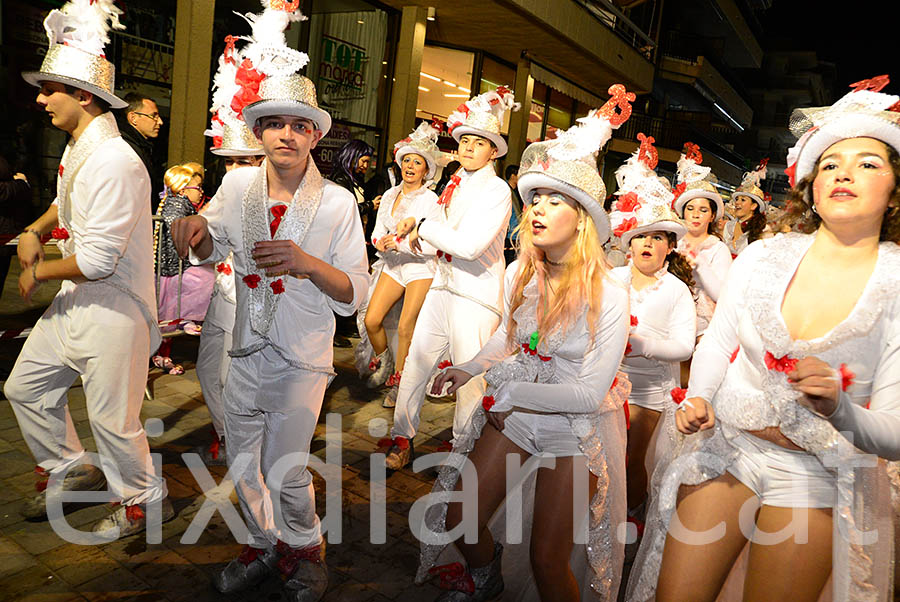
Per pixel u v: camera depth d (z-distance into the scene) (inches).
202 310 212.7
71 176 104.1
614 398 105.4
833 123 76.0
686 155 183.5
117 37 288.2
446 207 158.6
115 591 104.3
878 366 74.7
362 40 395.5
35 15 280.8
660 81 1050.7
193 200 207.9
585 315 96.2
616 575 102.7
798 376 69.0
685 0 1084.5
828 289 77.5
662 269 137.7
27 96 283.3
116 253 103.2
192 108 294.8
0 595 100.5
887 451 70.7
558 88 594.2
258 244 92.7
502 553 111.3
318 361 102.0
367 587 112.2
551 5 416.5
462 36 463.2
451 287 153.0
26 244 104.0
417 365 155.6
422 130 192.4
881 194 73.5
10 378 116.0
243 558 108.7
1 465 138.5
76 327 109.3
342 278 98.6
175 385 195.8
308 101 94.8
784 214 86.4
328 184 103.4
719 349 87.7
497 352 108.8
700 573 81.0
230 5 318.7
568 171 93.0
